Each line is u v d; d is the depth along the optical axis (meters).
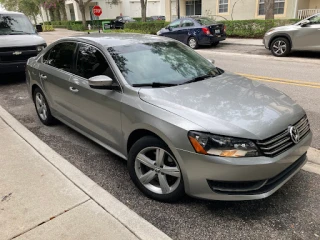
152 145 3.00
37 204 3.05
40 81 4.95
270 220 2.82
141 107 3.07
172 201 3.06
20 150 4.23
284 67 9.53
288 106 3.16
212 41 14.05
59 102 4.58
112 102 3.40
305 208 2.97
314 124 4.95
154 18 34.84
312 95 6.45
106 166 3.90
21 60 8.23
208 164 2.63
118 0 42.69
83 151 4.33
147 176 3.14
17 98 7.11
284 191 3.25
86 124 4.05
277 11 18.67
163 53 4.00
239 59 11.34
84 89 3.84
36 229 2.71
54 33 29.75
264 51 12.80
